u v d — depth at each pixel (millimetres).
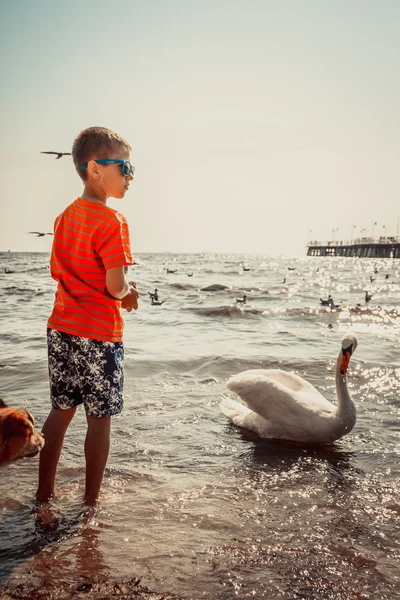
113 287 3273
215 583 2594
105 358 3340
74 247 3346
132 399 6102
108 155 3418
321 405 5020
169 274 52094
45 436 3436
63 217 3455
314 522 3287
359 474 4152
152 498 3570
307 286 34750
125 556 2822
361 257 166750
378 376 7488
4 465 2652
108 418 3436
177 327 13352
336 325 14148
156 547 2924
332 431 4805
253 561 2811
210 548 2934
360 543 3031
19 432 2664
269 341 10773
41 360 7977
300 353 9172
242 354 8836
